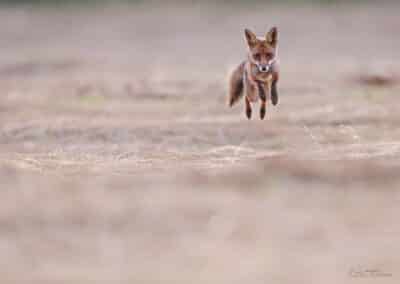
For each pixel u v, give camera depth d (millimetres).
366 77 67438
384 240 25047
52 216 27203
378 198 29781
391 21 110812
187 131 46844
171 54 91812
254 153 39594
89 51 93438
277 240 25078
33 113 55688
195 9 122125
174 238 25203
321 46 95125
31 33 106750
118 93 63938
